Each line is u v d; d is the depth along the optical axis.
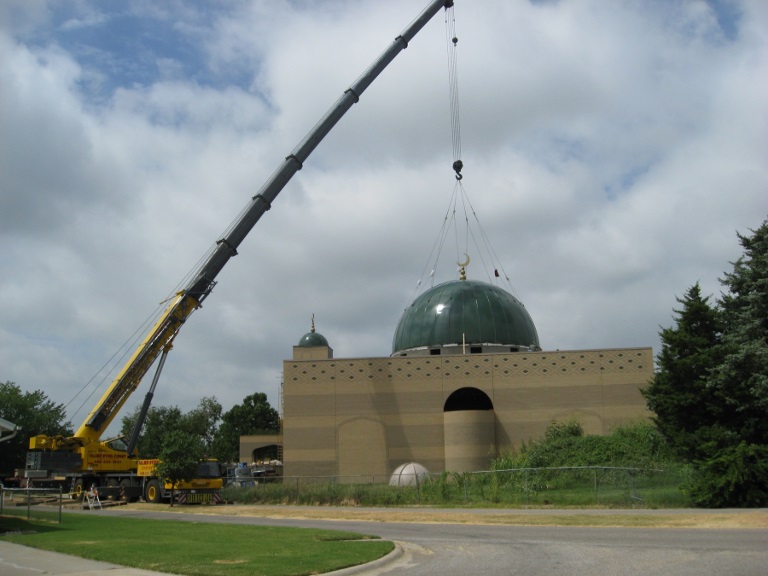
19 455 83.69
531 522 28.55
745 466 32.47
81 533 26.28
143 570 17.41
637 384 57.50
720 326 40.84
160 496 49.44
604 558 17.95
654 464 44.22
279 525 30.41
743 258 39.97
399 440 58.19
